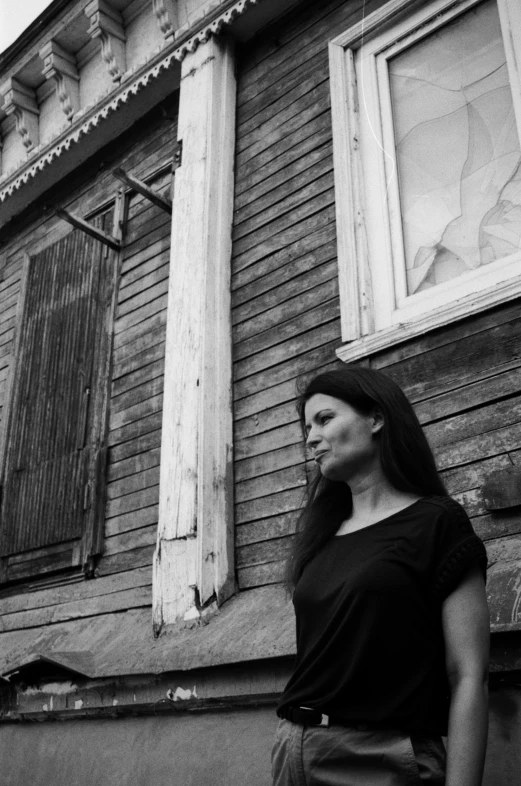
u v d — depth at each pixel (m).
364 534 1.80
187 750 3.37
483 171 3.75
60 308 5.96
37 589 5.16
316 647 1.71
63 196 6.52
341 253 3.96
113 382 5.23
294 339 4.08
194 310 4.42
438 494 1.91
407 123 4.14
